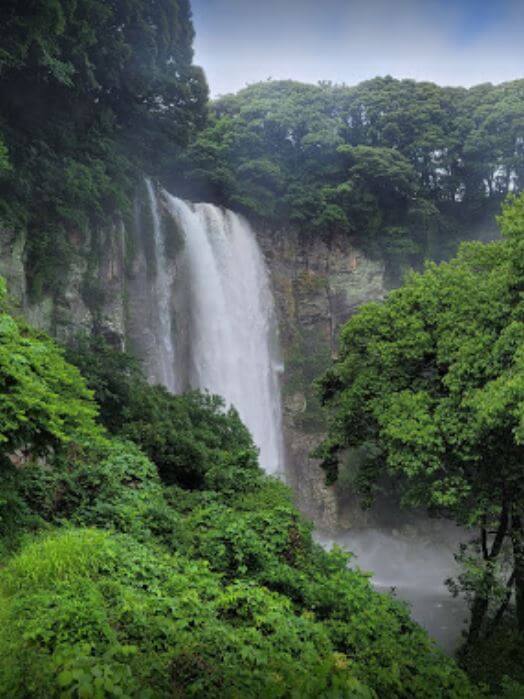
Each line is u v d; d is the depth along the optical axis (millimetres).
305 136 47969
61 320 26844
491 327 16406
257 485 16234
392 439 16953
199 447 19203
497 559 17078
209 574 9383
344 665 7656
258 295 45094
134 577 8008
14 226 23922
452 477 16188
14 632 5883
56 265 26562
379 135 52844
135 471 13617
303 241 48062
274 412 44438
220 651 6625
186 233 39500
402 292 19438
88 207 29125
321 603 9914
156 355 34500
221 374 40094
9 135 25469
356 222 48781
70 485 11094
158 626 6664
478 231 53156
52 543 7652
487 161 51344
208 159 45094
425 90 53656
